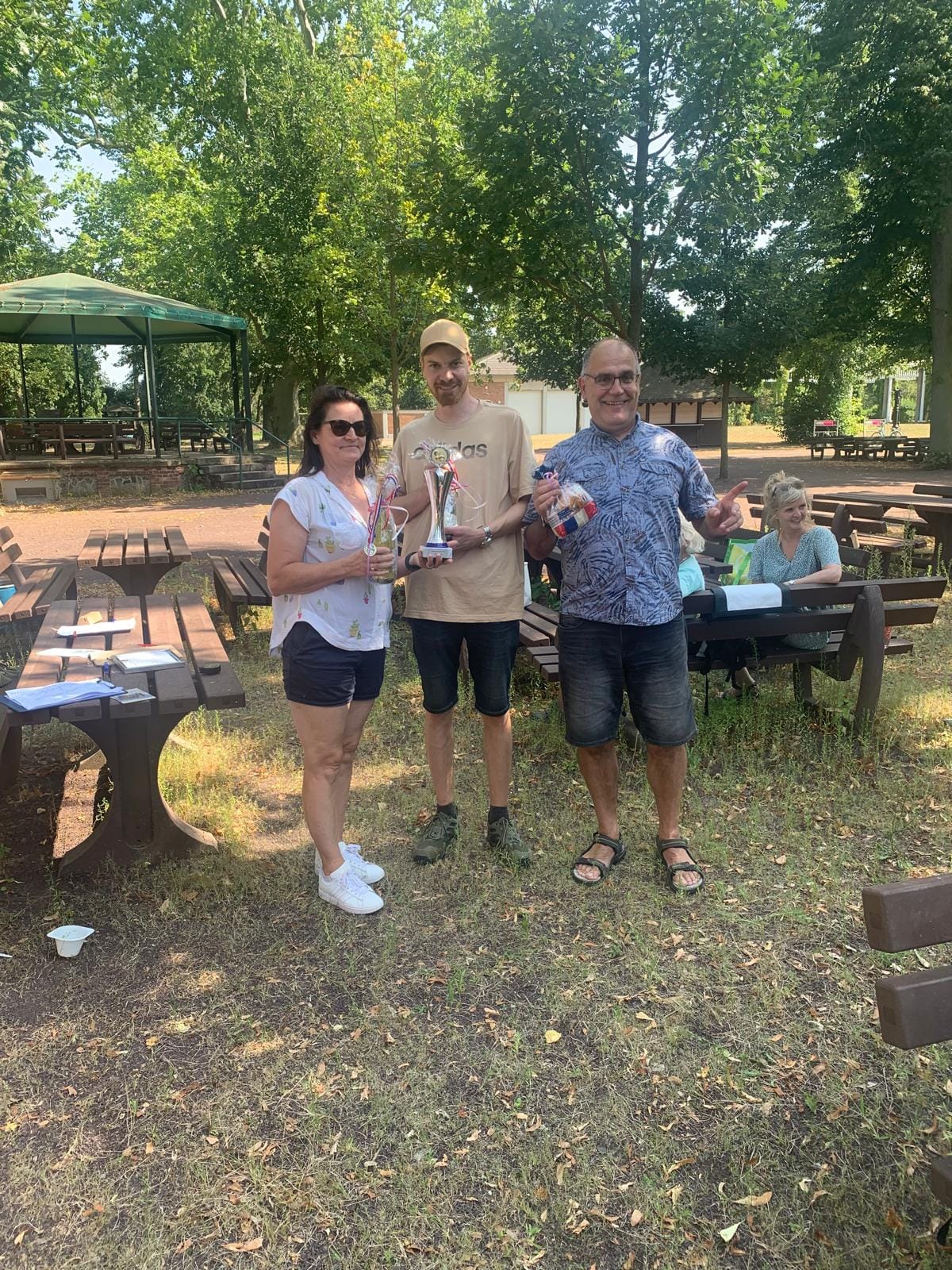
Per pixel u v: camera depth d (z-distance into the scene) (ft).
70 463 58.59
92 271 104.47
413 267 41.01
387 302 70.95
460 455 11.34
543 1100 8.10
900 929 5.56
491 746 12.05
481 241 38.73
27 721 10.25
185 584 29.86
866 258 73.97
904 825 12.96
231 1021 9.14
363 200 65.00
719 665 16.25
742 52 31.89
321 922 10.84
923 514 28.94
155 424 62.69
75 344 68.90
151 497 58.49
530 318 57.06
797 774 14.55
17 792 14.49
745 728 16.10
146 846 12.07
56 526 45.52
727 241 55.57
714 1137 7.66
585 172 35.35
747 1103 8.02
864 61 63.57
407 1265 6.59
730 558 19.17
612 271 40.65
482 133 35.63
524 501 11.43
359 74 73.92
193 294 84.07
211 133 88.79
